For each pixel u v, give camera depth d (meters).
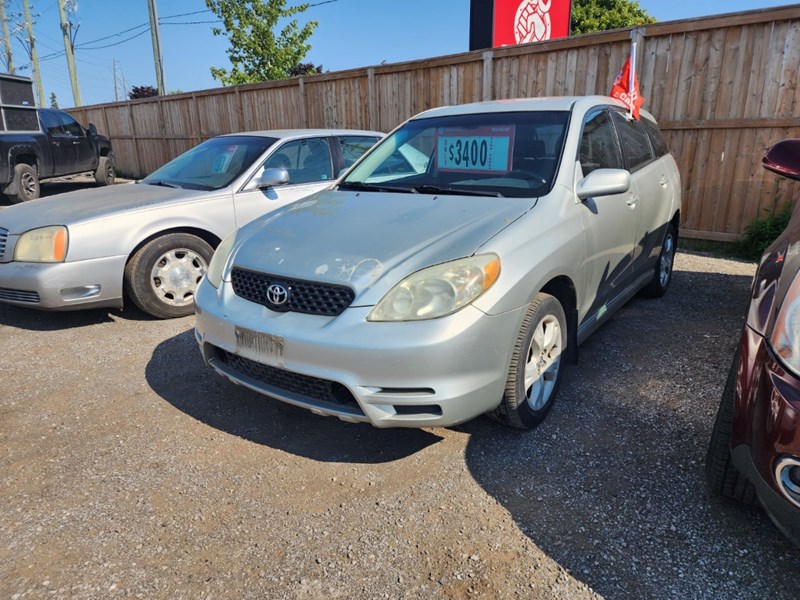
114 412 3.36
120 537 2.35
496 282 2.56
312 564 2.19
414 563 2.19
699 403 3.35
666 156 5.10
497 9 8.30
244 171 5.22
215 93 12.74
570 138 3.40
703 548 2.23
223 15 16.59
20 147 11.84
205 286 3.20
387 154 4.02
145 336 4.54
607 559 2.19
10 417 3.31
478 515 2.45
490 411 2.90
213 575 2.15
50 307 4.37
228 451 2.97
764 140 6.24
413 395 2.46
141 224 4.59
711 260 6.54
